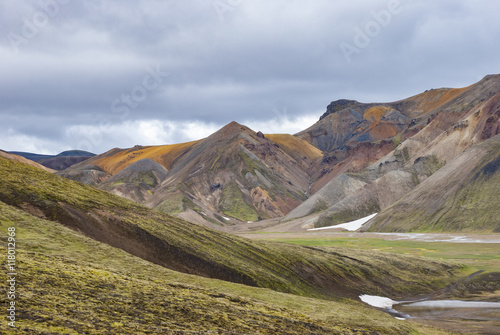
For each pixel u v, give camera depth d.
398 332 48.22
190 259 71.69
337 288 86.69
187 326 29.67
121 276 39.91
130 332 25.58
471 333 57.31
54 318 24.59
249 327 33.19
